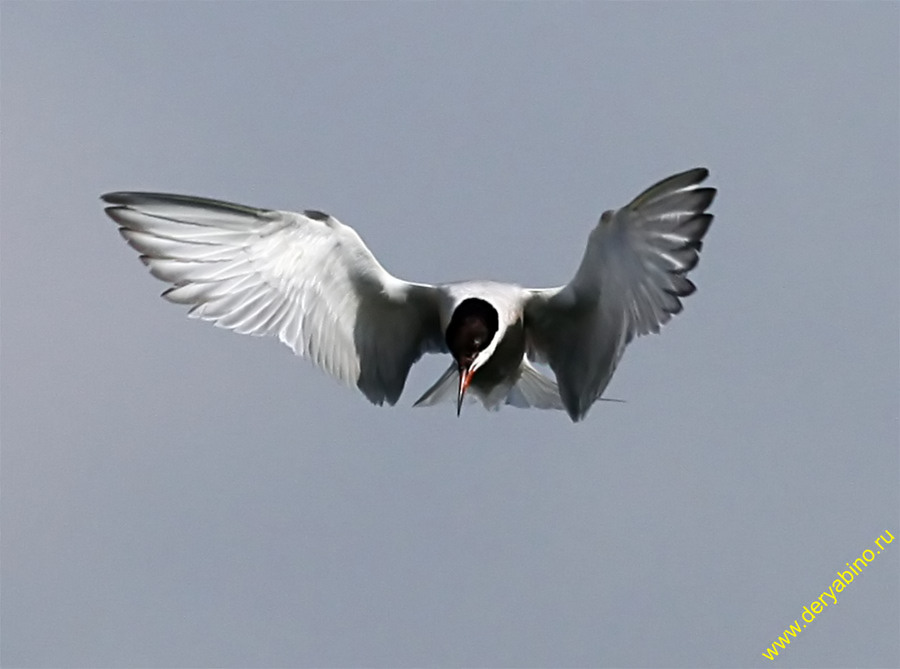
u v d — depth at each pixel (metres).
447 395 14.55
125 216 12.53
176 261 12.66
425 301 13.79
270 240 12.84
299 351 13.18
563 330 13.55
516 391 14.80
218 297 12.83
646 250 12.01
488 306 13.41
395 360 13.98
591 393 13.38
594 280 12.76
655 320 12.29
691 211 11.60
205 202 12.55
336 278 13.25
